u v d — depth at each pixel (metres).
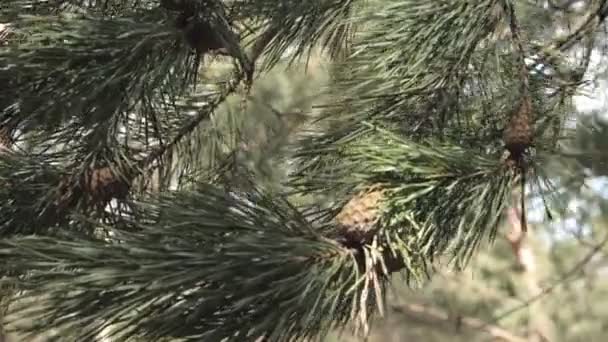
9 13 1.97
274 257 1.88
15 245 1.89
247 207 1.93
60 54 1.90
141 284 1.85
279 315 1.87
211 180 2.31
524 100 2.03
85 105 1.93
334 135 2.21
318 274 1.89
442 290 6.11
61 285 1.85
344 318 1.96
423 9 2.04
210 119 2.30
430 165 1.97
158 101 2.00
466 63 2.06
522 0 2.23
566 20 2.33
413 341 6.12
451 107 2.08
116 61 1.91
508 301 6.09
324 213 2.04
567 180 2.35
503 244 5.98
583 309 6.10
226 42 1.96
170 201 1.95
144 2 1.97
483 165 1.98
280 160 2.43
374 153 1.98
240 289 1.86
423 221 1.96
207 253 1.87
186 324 1.86
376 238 1.94
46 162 2.07
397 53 2.05
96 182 2.05
